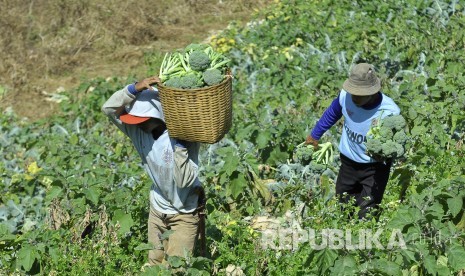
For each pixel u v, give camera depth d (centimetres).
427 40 1452
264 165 1033
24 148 1391
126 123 682
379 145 754
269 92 1319
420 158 941
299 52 1552
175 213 710
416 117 1059
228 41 1680
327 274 684
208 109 641
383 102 786
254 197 913
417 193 840
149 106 681
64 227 839
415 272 691
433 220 697
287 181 975
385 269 656
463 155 959
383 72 1322
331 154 827
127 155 1171
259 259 728
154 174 699
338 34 1588
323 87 1290
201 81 641
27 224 971
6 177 1210
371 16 1689
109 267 732
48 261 750
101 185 921
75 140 1248
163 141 686
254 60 1556
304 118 1161
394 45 1496
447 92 1141
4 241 788
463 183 741
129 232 821
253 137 1055
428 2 1684
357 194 858
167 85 641
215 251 766
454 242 685
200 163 1065
